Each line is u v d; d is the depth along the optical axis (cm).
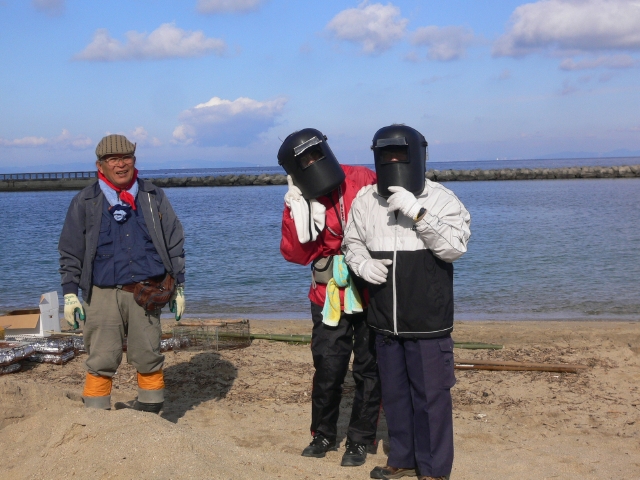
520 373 620
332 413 410
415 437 362
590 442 452
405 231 351
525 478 383
